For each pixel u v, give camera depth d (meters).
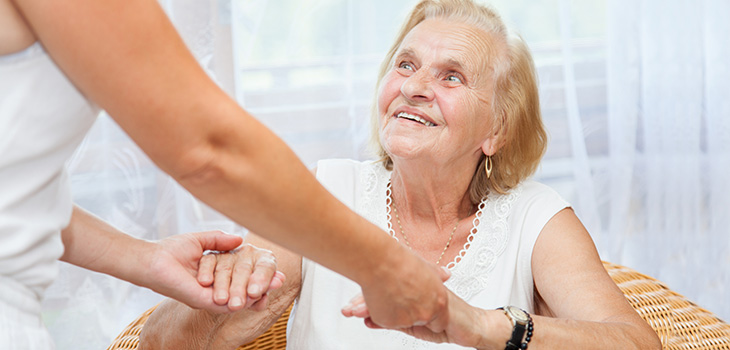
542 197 1.56
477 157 1.56
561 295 1.42
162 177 2.91
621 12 3.16
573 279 1.42
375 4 3.04
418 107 1.47
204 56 2.90
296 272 1.56
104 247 1.12
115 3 0.66
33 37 0.73
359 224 0.83
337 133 3.13
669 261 3.33
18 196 0.78
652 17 3.17
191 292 1.16
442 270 1.08
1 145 0.74
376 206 1.62
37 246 0.82
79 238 1.09
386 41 3.09
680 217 3.30
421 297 0.95
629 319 1.35
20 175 0.78
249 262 1.25
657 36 3.18
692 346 1.57
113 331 2.94
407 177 1.53
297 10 3.01
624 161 3.25
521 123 1.56
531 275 1.52
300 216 0.78
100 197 2.86
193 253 1.21
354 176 1.68
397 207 1.62
